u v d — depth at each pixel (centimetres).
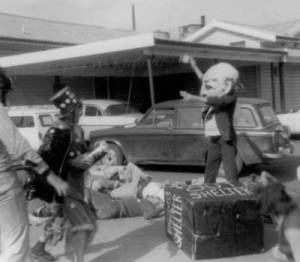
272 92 2339
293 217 433
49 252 544
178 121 1102
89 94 2453
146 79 2494
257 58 2091
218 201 503
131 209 705
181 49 1611
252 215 513
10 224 351
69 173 461
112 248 566
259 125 1012
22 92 2203
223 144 660
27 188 430
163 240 591
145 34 1470
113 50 1555
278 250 500
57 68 1992
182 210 529
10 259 352
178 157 1098
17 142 338
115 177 862
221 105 648
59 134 454
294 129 1758
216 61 1978
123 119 1495
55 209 485
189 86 2400
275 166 1160
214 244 504
